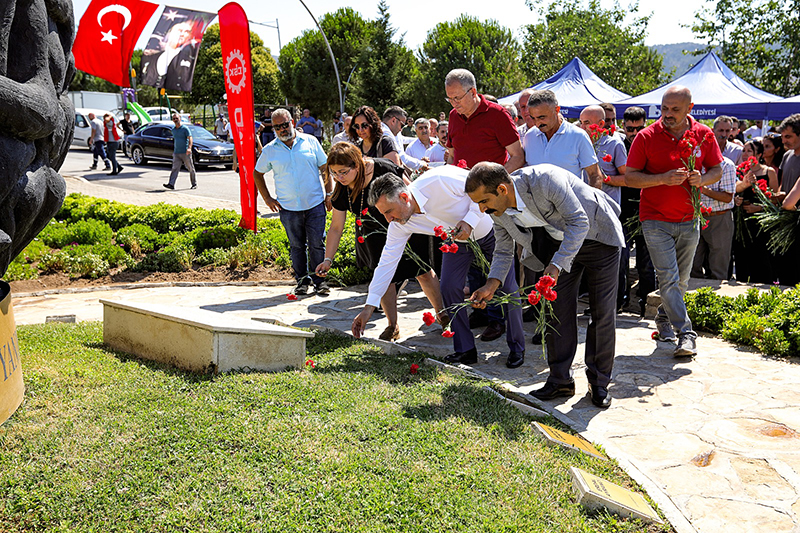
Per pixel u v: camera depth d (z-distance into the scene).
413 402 4.39
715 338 6.39
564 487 3.45
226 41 10.03
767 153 8.81
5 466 3.28
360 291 8.71
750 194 8.69
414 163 9.66
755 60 27.75
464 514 3.08
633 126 7.73
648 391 5.01
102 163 27.72
